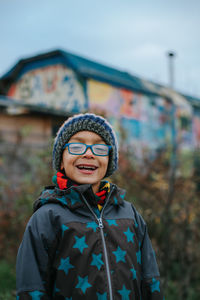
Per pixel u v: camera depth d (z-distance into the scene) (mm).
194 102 13383
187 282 4043
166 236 3855
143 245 1922
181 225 4180
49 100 10195
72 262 1604
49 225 1683
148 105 11289
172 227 4164
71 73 9711
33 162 5941
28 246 1649
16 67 10789
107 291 1596
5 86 11414
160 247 4012
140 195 4328
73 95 9625
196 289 4254
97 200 1794
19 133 6875
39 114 7180
